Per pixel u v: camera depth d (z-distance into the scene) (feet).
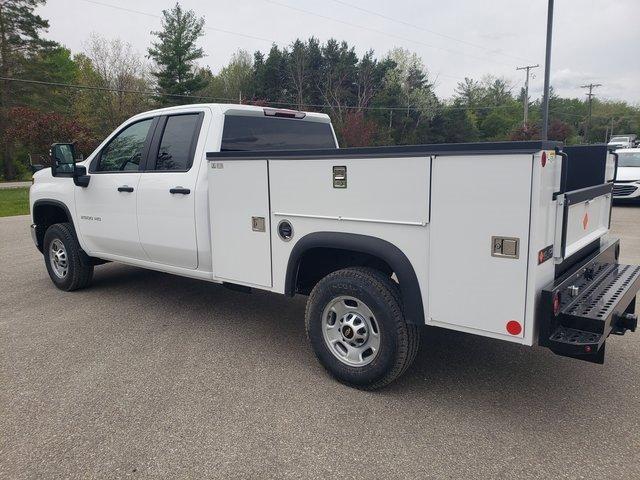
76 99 131.75
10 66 123.24
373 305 10.98
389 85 195.72
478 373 12.61
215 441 9.75
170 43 148.25
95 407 11.05
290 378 12.40
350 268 11.64
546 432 9.95
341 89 195.11
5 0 121.90
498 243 9.18
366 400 11.28
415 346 11.12
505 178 8.93
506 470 8.79
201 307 18.04
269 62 198.80
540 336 9.27
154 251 16.11
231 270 13.84
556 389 11.72
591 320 9.20
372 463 9.04
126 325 16.19
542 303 9.17
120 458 9.25
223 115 14.73
